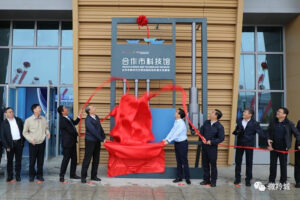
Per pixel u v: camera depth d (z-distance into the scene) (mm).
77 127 7426
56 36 8688
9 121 5859
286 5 7812
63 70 8688
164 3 7285
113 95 6402
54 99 8734
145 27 7406
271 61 8648
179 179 5957
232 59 7531
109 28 7395
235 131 5918
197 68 7473
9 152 5824
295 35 8023
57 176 6395
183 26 7387
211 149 5691
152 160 6227
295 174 5836
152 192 5262
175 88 6465
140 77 6402
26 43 8672
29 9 7727
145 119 6242
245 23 8555
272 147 5852
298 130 5863
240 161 5883
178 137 5867
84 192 5203
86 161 5840
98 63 7473
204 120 6383
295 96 7953
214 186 5695
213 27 7434
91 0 7262
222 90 7605
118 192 5230
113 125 6457
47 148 8344
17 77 8633
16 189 5344
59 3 7742
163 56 6418
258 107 8570
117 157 6203
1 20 8547
